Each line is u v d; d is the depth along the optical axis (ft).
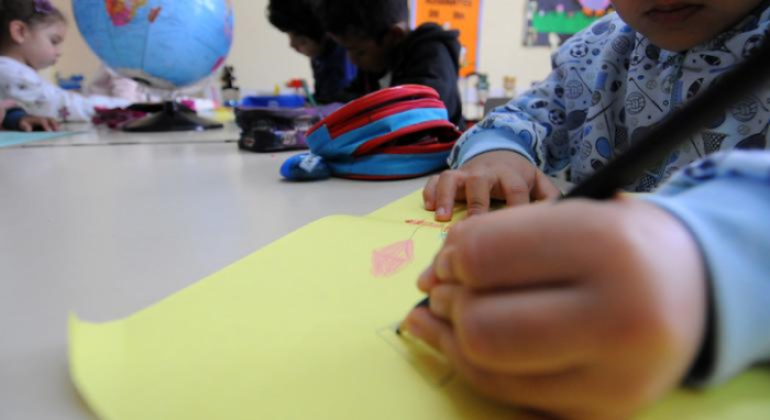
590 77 2.17
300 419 0.54
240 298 0.83
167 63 3.76
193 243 1.16
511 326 0.45
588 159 2.09
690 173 0.65
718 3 1.44
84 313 0.80
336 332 0.72
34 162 2.42
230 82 5.85
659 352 0.42
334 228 1.19
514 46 7.52
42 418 0.55
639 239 0.44
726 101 0.42
